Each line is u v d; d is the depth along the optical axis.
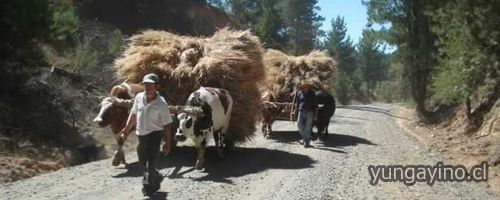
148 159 7.76
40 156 11.40
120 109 10.17
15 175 9.57
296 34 74.56
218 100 10.82
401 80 39.25
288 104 16.31
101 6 39.62
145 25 42.38
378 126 23.86
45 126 13.38
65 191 8.33
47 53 18.89
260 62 12.74
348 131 20.02
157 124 7.69
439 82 18.00
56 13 15.23
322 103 16.20
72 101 16.00
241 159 11.91
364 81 97.94
